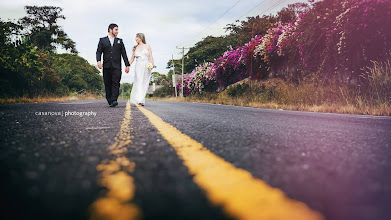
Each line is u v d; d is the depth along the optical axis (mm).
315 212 663
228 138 1984
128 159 1255
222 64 22766
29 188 824
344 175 1030
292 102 9430
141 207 674
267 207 681
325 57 9945
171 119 3623
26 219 601
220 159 1263
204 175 977
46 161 1211
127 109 5949
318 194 807
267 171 1060
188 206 683
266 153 1437
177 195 765
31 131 2336
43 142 1763
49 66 19875
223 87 24531
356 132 2547
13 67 12906
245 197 752
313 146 1704
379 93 6625
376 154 1479
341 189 861
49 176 962
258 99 12953
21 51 13617
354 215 654
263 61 16797
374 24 7934
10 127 2631
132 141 1810
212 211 650
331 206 710
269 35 16219
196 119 3670
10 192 787
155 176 962
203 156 1327
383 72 6840
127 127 2664
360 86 7625
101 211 646
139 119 3588
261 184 884
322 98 8477
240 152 1450
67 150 1484
